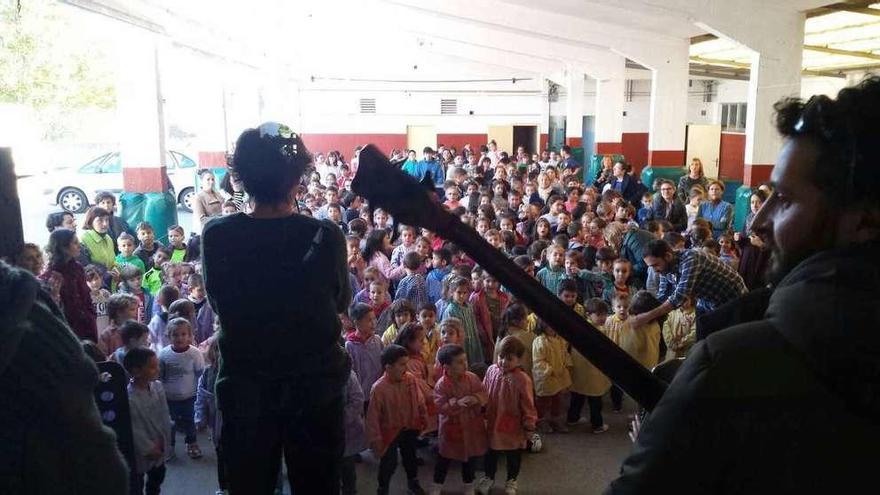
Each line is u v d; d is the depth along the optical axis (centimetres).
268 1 1284
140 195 1061
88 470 102
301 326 187
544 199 1098
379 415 407
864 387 77
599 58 1834
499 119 2648
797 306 82
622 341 524
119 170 1614
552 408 524
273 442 190
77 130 2312
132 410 373
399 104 2622
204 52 1466
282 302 185
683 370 89
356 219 808
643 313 495
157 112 1062
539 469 460
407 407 411
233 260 187
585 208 931
